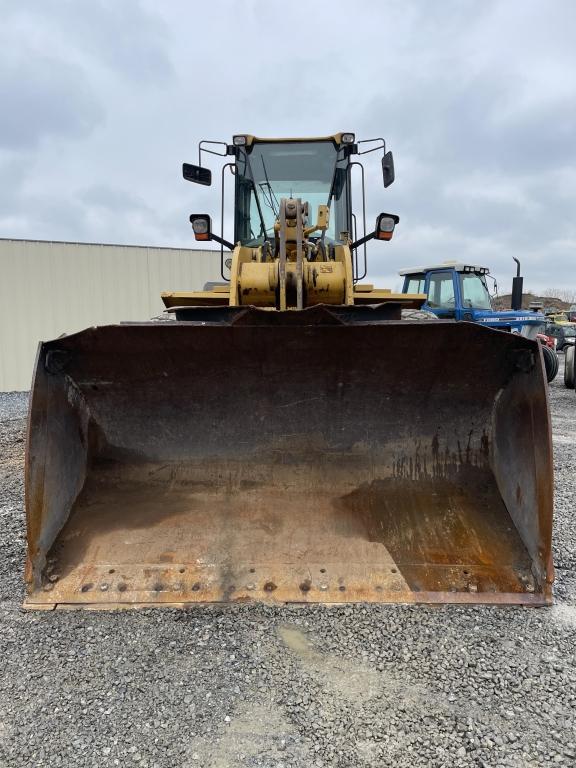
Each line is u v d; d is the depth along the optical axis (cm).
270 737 187
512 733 188
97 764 176
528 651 231
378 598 262
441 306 1137
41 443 277
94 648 234
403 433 323
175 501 313
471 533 291
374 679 215
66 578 272
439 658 227
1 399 1209
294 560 280
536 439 275
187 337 281
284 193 528
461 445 320
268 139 522
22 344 1357
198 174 505
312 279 393
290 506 309
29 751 182
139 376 309
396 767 174
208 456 325
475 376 307
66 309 1386
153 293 1465
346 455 324
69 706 202
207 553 283
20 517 405
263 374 308
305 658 228
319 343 286
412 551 283
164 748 183
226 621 251
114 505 310
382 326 270
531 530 276
